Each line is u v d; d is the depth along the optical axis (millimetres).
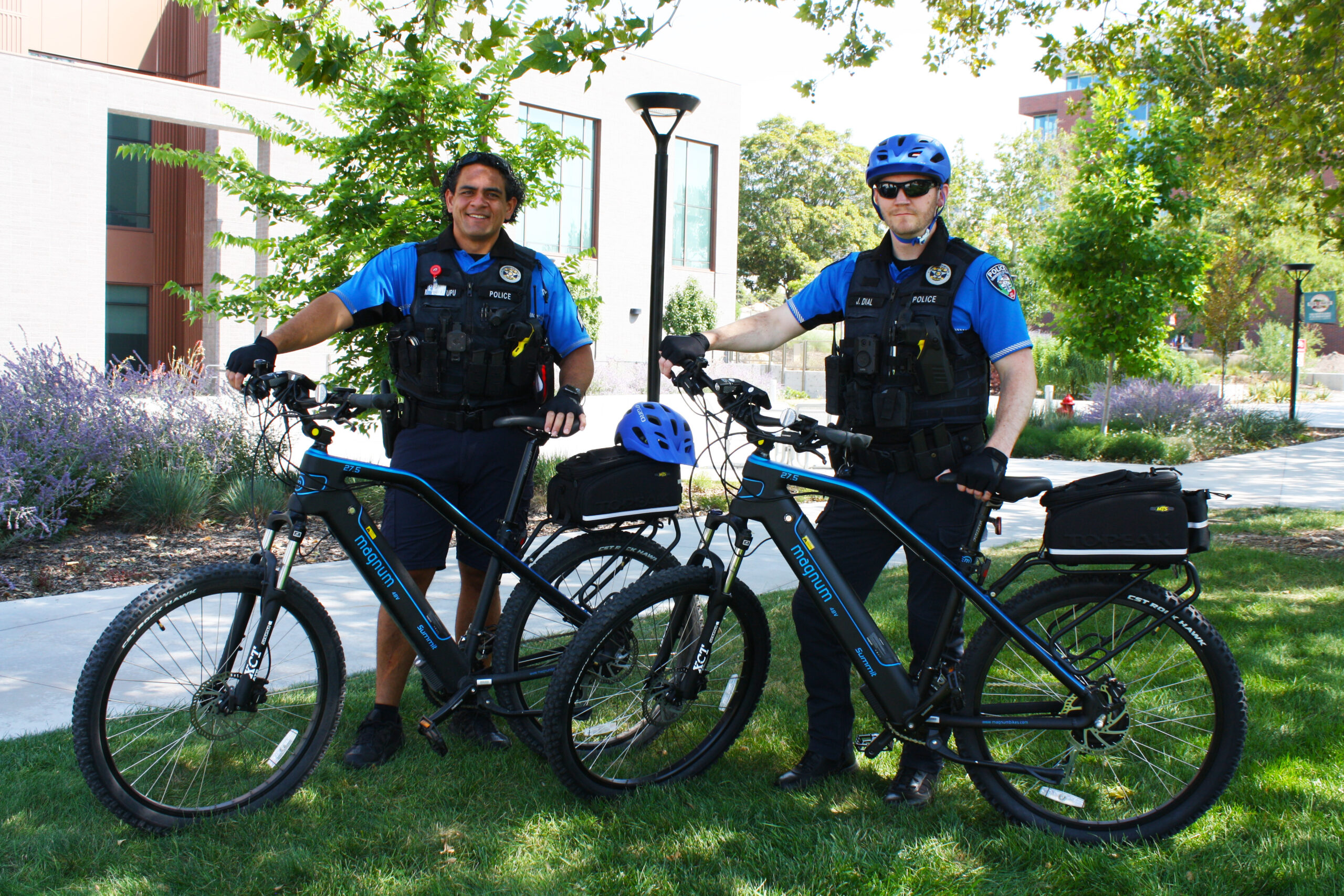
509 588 5602
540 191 7855
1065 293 14438
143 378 8398
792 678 4227
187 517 7348
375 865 2660
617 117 26109
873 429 3043
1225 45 8633
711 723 3578
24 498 6840
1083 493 2830
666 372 3076
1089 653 2936
